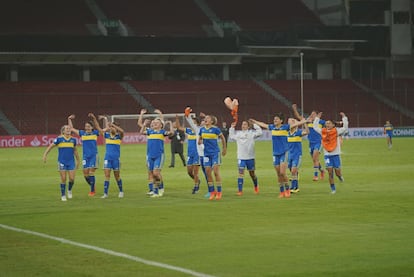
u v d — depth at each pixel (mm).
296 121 31188
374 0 112938
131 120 87500
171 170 46094
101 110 96750
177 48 100188
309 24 114438
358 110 105812
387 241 18484
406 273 14984
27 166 51125
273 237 19328
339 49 109125
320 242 18469
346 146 73375
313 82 108938
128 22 106750
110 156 30188
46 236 19875
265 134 93750
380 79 111562
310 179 37844
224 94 103438
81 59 97438
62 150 29469
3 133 89812
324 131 30297
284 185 29469
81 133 31109
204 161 28953
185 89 103625
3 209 26375
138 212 25031
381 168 44688
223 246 18094
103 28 103062
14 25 101375
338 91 103812
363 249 17453
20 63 95188
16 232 20656
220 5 114312
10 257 16969
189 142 31344
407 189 32000
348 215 23438
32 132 91500
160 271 15320
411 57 114188
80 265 16000
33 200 29578
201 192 32156
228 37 103062
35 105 94938
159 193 30609
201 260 16406
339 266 15648
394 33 113000
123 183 37438
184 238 19359
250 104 102938
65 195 29953
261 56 105188
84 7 107500
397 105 107500
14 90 95625
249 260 16375
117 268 15664
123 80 109750
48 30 102062
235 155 61062
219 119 99250
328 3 114750
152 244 18500
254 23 112500
